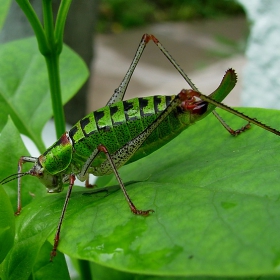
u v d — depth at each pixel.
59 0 0.13
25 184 0.06
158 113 0.06
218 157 0.05
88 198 0.05
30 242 0.05
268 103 0.13
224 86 0.05
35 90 0.07
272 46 0.12
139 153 0.06
